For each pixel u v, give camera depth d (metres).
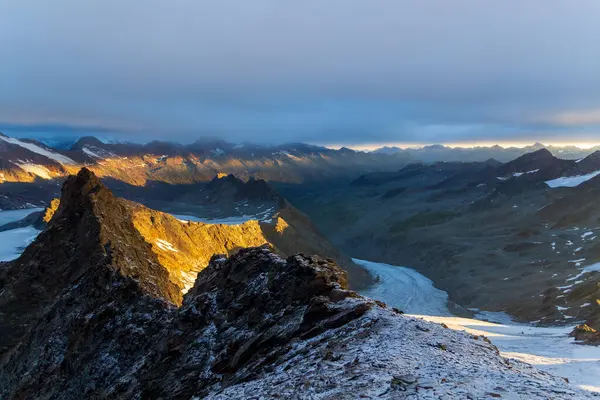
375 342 22.80
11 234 197.00
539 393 15.44
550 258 168.75
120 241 65.81
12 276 62.69
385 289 167.88
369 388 16.70
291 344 26.19
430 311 135.62
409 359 19.77
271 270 37.28
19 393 45.75
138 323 44.19
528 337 69.69
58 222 66.81
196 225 154.25
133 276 55.72
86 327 46.88
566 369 40.06
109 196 74.62
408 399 15.05
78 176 71.50
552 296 121.38
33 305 58.81
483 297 145.12
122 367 40.44
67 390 42.31
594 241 172.62
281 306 32.25
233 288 38.41
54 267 61.84
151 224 135.62
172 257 121.94
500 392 15.54
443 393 15.34
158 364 35.06
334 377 18.88
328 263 34.94
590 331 61.22
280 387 19.39
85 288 54.28
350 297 30.05
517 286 145.88
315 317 28.45
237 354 28.58
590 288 113.81
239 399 19.81
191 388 29.27
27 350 51.47
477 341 24.55
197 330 36.09
